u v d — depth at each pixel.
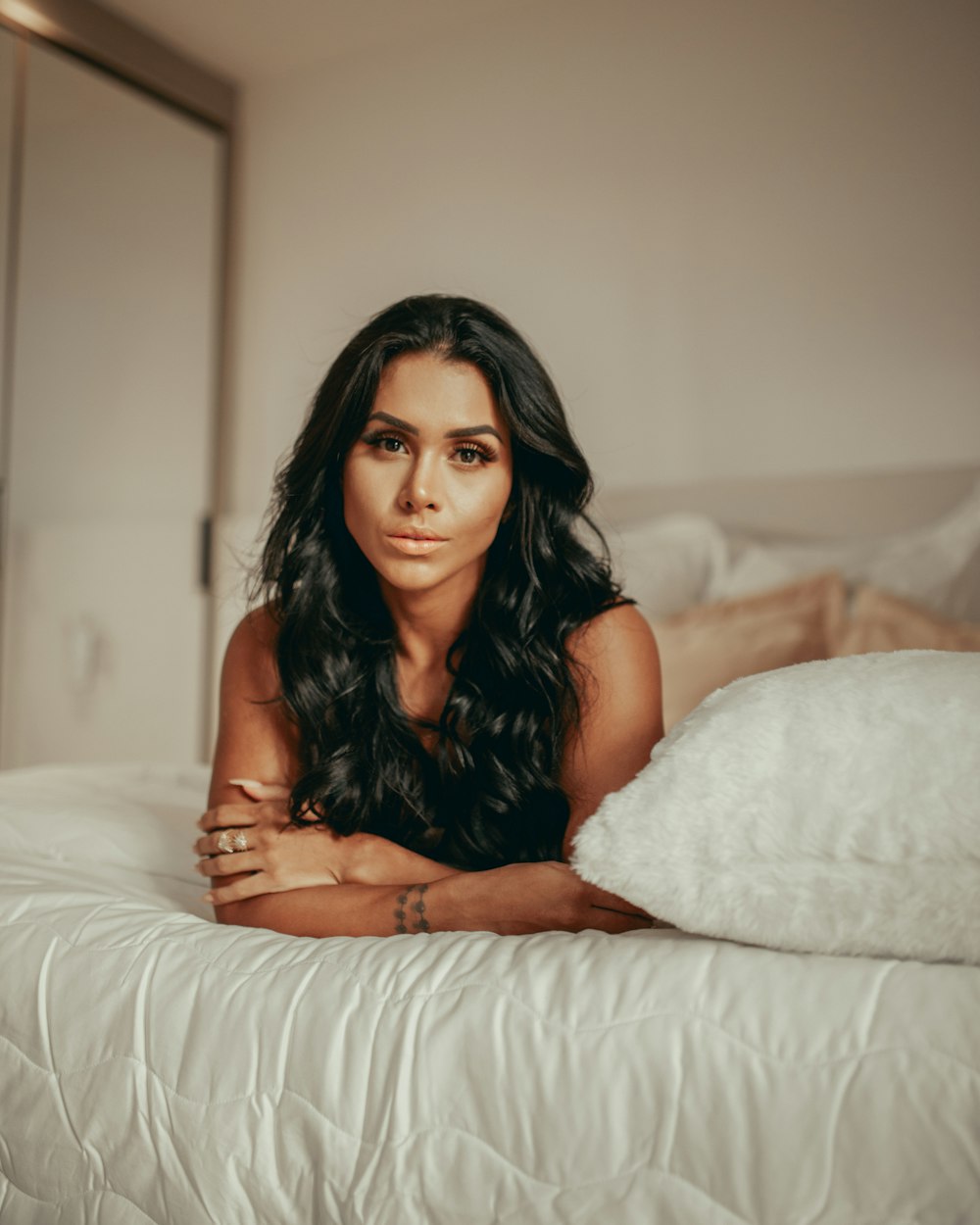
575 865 0.70
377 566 0.97
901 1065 0.55
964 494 2.36
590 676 1.03
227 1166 0.70
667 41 2.84
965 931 0.59
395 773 1.04
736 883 0.65
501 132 3.05
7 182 2.79
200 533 3.32
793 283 2.65
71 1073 0.78
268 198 3.41
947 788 0.61
